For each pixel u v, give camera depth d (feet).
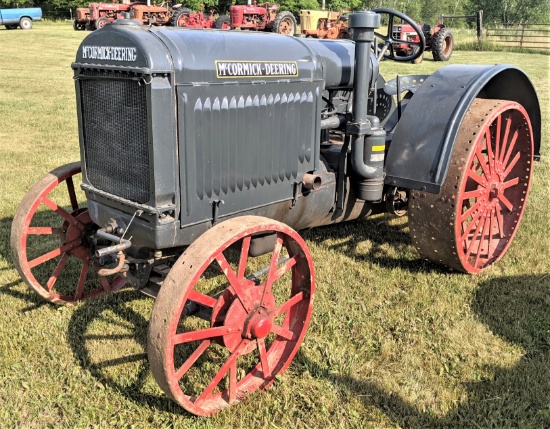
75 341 10.54
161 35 8.30
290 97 9.95
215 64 8.65
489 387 9.27
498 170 12.92
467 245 13.51
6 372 9.64
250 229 8.21
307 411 8.85
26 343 10.41
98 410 8.78
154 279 9.54
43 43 79.51
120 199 8.95
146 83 7.86
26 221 10.78
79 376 9.62
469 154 11.43
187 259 7.80
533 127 14.08
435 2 161.79
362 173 11.02
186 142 8.50
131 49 8.06
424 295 12.09
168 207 8.49
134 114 8.42
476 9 160.25
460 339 10.60
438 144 11.23
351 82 11.88
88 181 9.71
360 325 11.04
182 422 8.51
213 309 8.48
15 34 92.48
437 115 11.43
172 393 7.89
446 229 11.85
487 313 11.48
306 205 10.93
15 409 8.79
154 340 7.63
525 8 153.89
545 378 9.43
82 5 142.00
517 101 13.80
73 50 72.64
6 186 19.58
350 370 9.71
